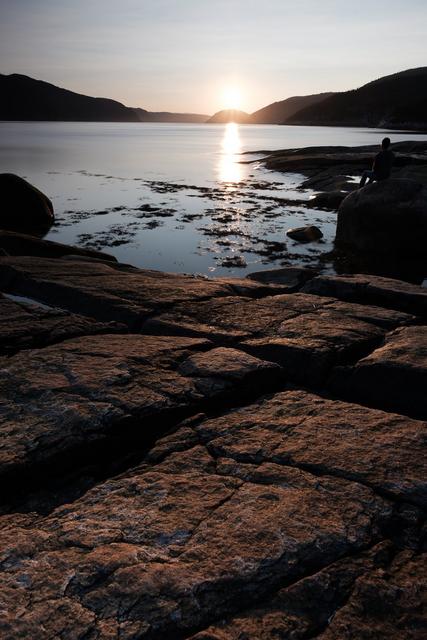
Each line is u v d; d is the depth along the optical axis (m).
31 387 4.77
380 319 7.22
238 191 31.84
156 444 4.25
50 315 6.93
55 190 30.61
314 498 3.47
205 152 74.00
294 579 2.82
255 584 2.77
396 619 2.62
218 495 3.51
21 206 20.12
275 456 3.97
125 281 9.02
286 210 24.55
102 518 3.28
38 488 3.87
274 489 3.57
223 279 9.84
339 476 3.72
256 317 7.25
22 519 3.45
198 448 4.13
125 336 6.31
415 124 177.62
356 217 17.66
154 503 3.43
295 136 138.38
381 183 17.67
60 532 3.15
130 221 21.09
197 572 2.82
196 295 8.26
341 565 2.93
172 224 20.50
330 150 55.47
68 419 4.25
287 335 6.54
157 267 14.49
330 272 14.58
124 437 4.30
